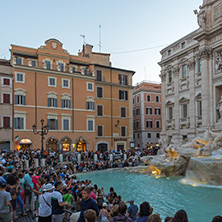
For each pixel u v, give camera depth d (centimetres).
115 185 2331
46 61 4894
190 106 4125
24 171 1334
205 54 3722
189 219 1287
